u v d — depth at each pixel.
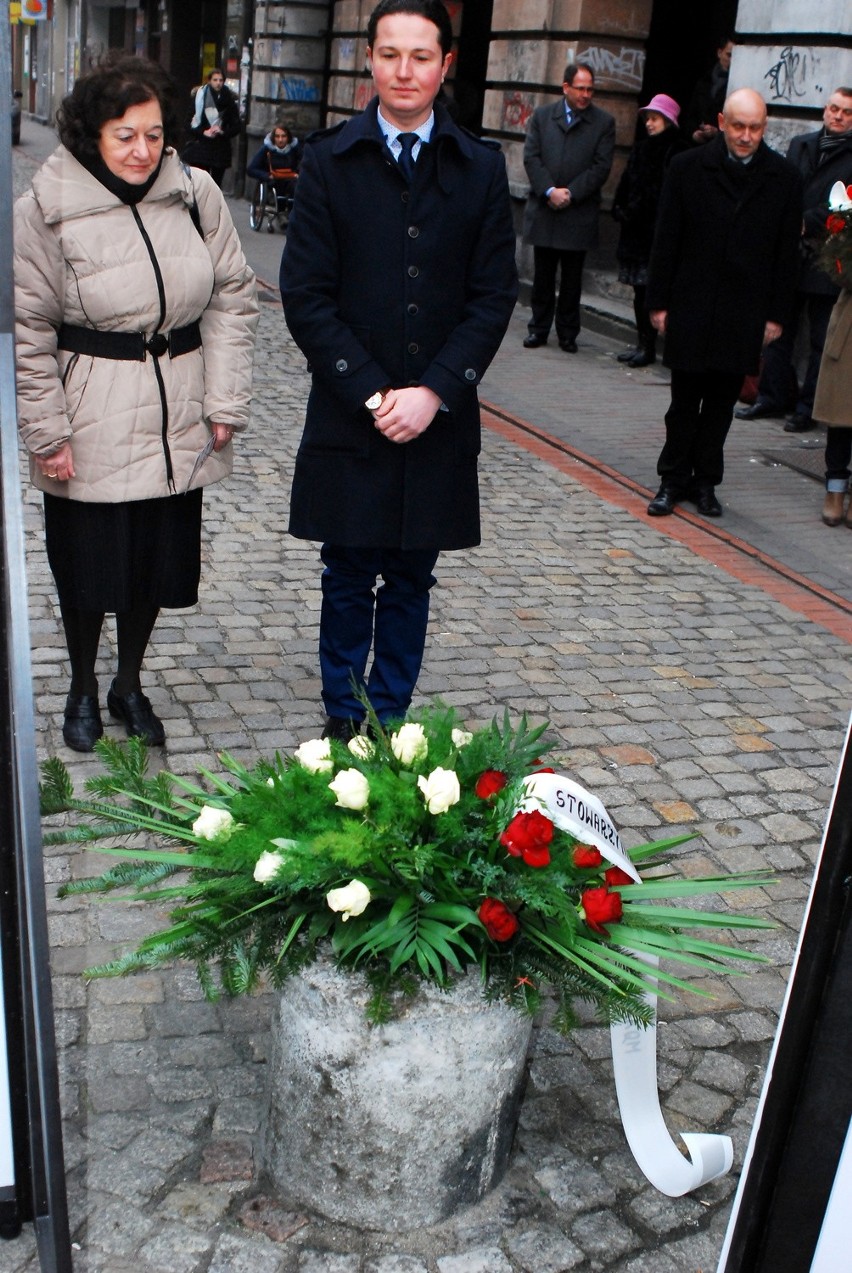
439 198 3.88
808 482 8.10
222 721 4.54
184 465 3.94
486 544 6.61
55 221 3.63
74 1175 2.59
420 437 4.02
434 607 5.75
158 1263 2.45
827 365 7.00
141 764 2.77
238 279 3.98
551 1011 3.21
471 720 4.73
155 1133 2.75
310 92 20.61
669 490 7.30
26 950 2.17
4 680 2.05
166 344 3.85
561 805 2.56
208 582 5.75
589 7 12.65
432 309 3.94
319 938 2.49
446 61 3.83
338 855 2.40
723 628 5.84
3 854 2.12
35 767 2.06
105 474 3.84
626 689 5.12
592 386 10.26
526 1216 2.61
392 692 4.38
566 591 6.10
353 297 3.94
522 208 13.79
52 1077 2.13
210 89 16.56
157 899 2.55
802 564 6.71
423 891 2.45
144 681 4.78
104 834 2.68
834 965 1.74
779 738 4.82
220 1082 2.90
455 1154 2.51
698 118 11.88
